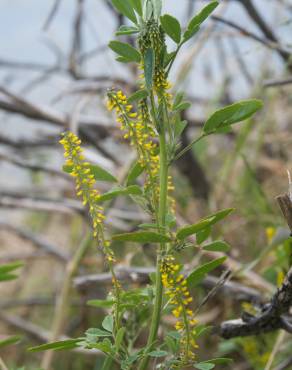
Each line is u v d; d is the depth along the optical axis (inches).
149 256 28.4
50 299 38.7
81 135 37.6
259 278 25.4
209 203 36.4
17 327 37.2
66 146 15.1
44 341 36.3
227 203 34.6
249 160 37.0
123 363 15.3
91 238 30.0
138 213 36.8
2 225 40.8
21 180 51.7
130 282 23.3
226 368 29.8
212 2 14.4
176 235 14.6
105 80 37.9
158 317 15.7
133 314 18.4
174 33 14.7
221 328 18.4
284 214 16.1
